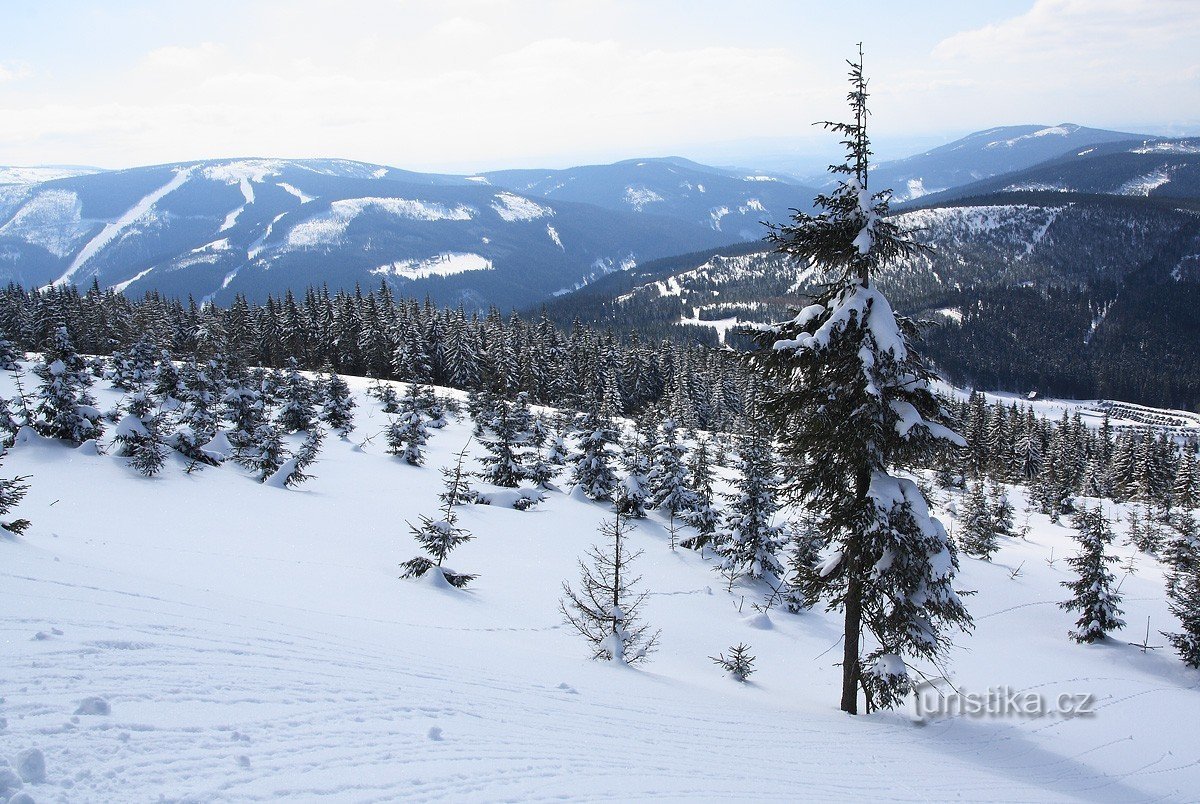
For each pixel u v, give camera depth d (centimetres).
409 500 3869
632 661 1867
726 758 975
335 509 3384
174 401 4769
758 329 1412
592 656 1886
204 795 561
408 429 5022
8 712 621
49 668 734
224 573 1914
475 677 1122
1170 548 5097
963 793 1052
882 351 1256
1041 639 3053
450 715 871
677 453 4206
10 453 3167
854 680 1558
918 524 1307
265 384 5675
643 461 4428
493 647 1609
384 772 663
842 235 1329
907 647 1459
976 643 2894
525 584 2789
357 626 1420
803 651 2648
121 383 5581
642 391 9706
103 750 597
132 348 5353
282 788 597
